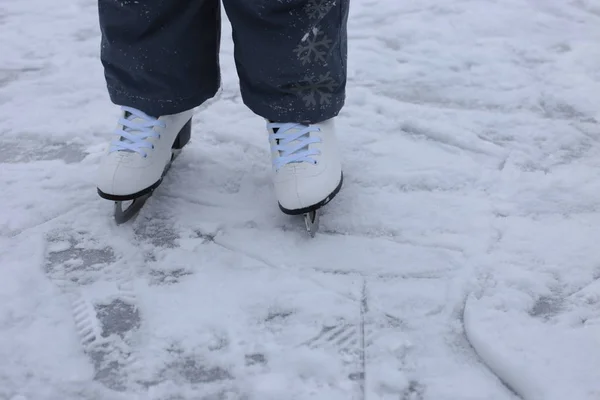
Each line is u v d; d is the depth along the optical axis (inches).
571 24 72.1
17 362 36.5
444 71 64.2
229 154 53.7
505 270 41.3
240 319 38.8
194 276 41.9
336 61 43.3
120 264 43.1
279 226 46.0
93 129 57.0
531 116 57.0
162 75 44.2
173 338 37.7
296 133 45.1
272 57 41.8
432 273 41.5
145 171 45.3
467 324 37.6
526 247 43.0
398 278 41.3
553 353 35.6
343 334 37.8
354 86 62.3
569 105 58.4
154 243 44.8
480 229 44.8
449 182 49.5
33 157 53.8
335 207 47.3
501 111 58.1
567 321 37.7
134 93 45.0
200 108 59.9
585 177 49.3
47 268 42.9
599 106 57.9
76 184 50.3
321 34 41.3
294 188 43.5
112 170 44.5
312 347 37.0
